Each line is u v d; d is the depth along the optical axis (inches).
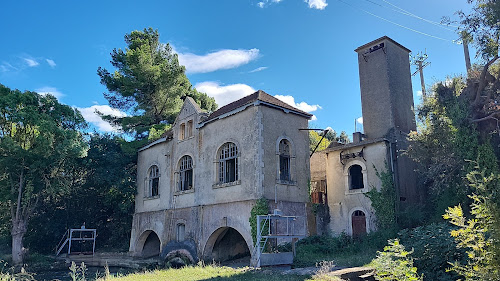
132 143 1195.3
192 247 864.9
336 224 989.2
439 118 865.5
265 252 696.4
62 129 1029.2
